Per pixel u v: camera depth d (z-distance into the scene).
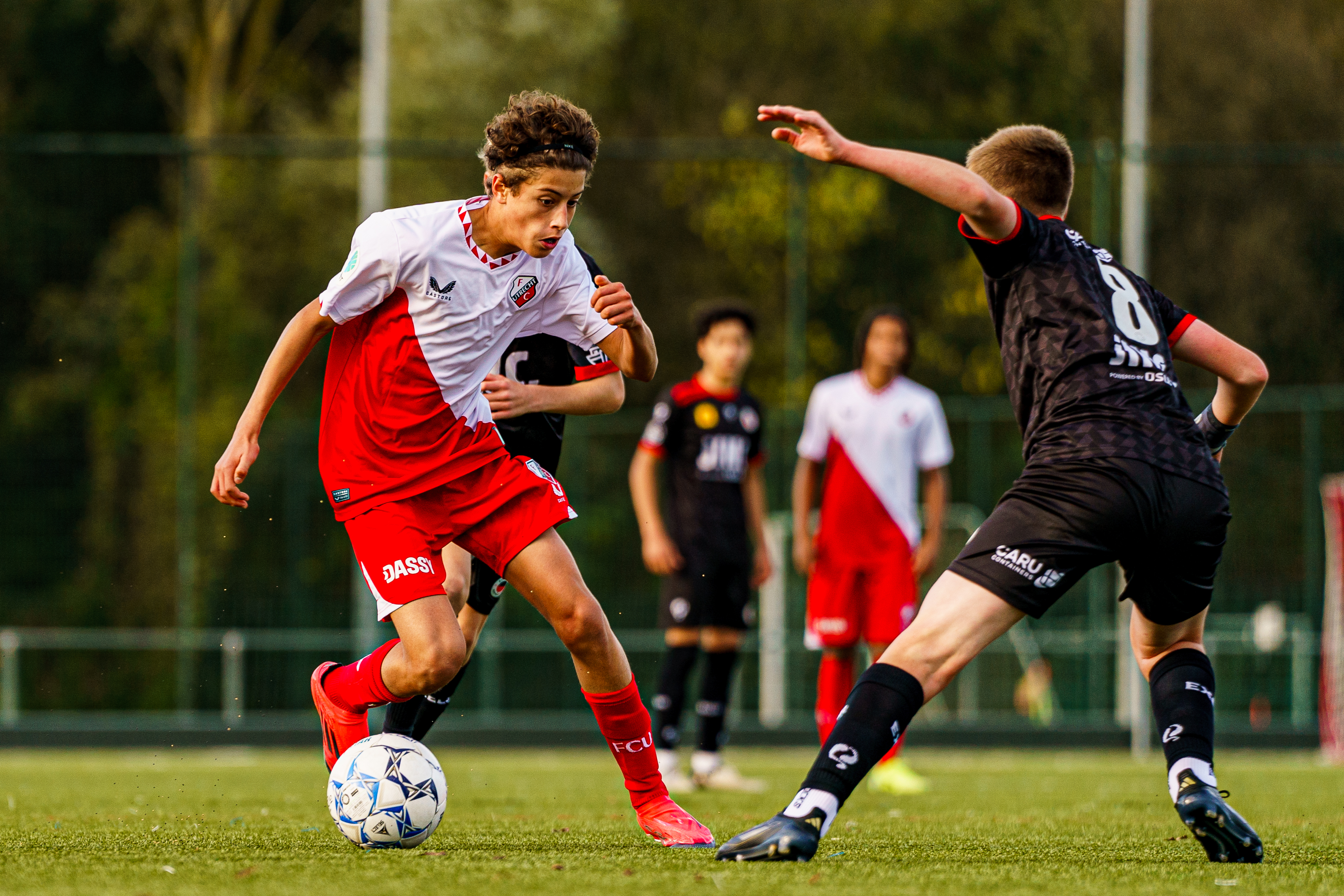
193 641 39.03
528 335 12.68
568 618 11.82
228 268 46.06
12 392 40.75
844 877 9.95
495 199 11.70
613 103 66.31
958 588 10.62
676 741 23.52
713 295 52.84
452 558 13.58
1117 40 63.91
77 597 40.06
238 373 44.38
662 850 11.89
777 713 39.44
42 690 38.75
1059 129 62.81
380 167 40.88
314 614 39.50
